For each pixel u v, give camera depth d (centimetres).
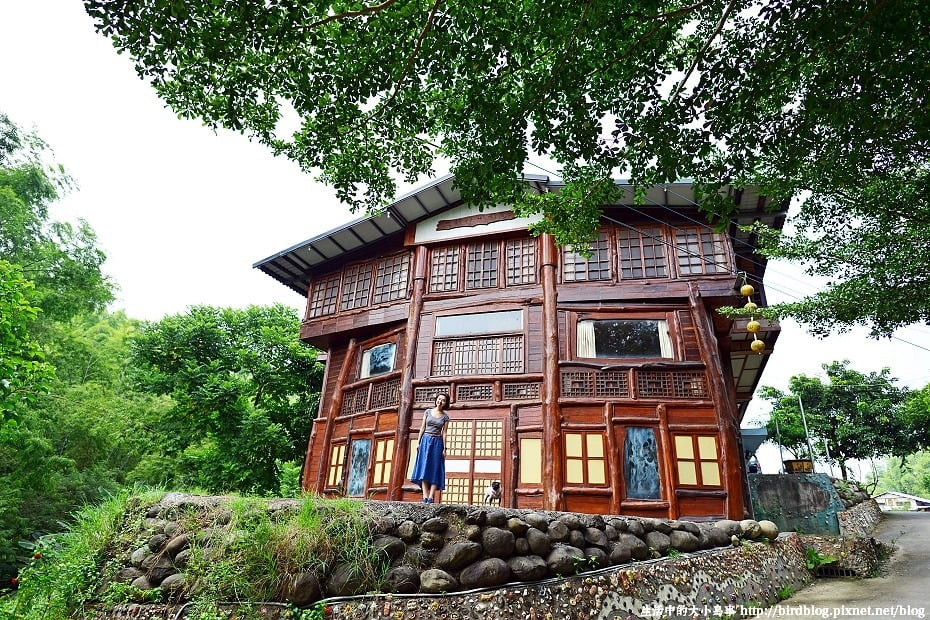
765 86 428
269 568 448
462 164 536
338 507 489
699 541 642
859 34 401
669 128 462
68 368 2059
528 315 1238
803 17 388
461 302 1317
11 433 987
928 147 499
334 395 1477
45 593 527
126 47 407
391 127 532
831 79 418
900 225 676
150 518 576
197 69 448
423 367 1275
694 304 1152
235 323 1967
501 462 1124
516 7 425
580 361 1152
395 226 1483
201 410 1691
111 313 3375
